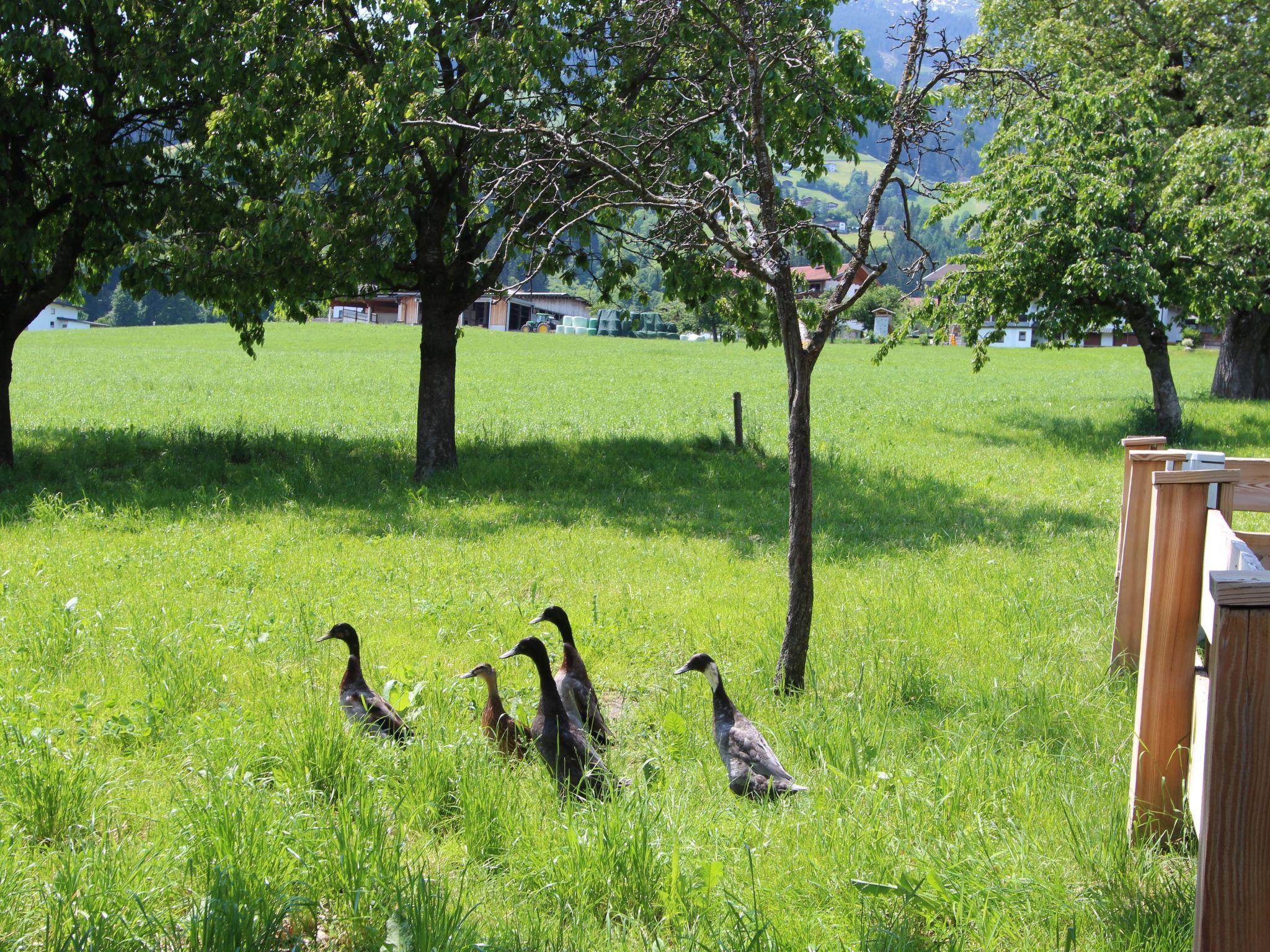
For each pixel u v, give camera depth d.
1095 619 9.65
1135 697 7.57
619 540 13.98
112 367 55.19
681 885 4.68
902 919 4.40
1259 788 2.92
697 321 103.25
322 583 11.40
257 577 11.55
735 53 12.66
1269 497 7.68
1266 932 2.95
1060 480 19.56
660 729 7.10
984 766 6.05
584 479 19.61
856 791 5.78
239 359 61.97
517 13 16.08
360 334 89.56
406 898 4.46
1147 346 25.05
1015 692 7.54
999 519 15.49
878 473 20.06
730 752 6.07
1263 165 24.16
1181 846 5.08
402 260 18.86
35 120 16.92
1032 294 24.28
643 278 64.38
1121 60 28.72
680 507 16.78
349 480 19.03
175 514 15.48
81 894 4.54
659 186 8.75
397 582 11.53
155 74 16.69
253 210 16.53
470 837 5.29
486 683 7.46
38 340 84.75
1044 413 31.58
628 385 48.25
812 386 48.41
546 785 5.96
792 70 10.09
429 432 19.27
